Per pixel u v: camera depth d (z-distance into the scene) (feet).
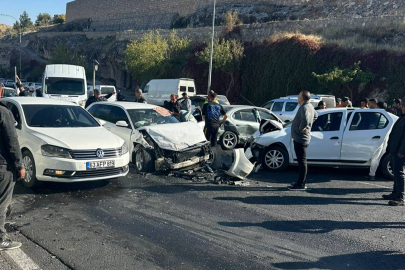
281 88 93.66
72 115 26.45
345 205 21.53
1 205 14.33
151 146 27.86
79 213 19.01
